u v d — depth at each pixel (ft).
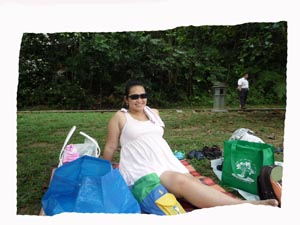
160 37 42.19
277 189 8.89
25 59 37.37
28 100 37.40
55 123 24.70
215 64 40.40
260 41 28.58
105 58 37.52
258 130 21.63
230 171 10.53
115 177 7.59
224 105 31.89
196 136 19.72
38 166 13.32
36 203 9.91
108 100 38.45
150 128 9.57
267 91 38.01
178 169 9.29
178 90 40.14
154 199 7.96
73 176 7.81
